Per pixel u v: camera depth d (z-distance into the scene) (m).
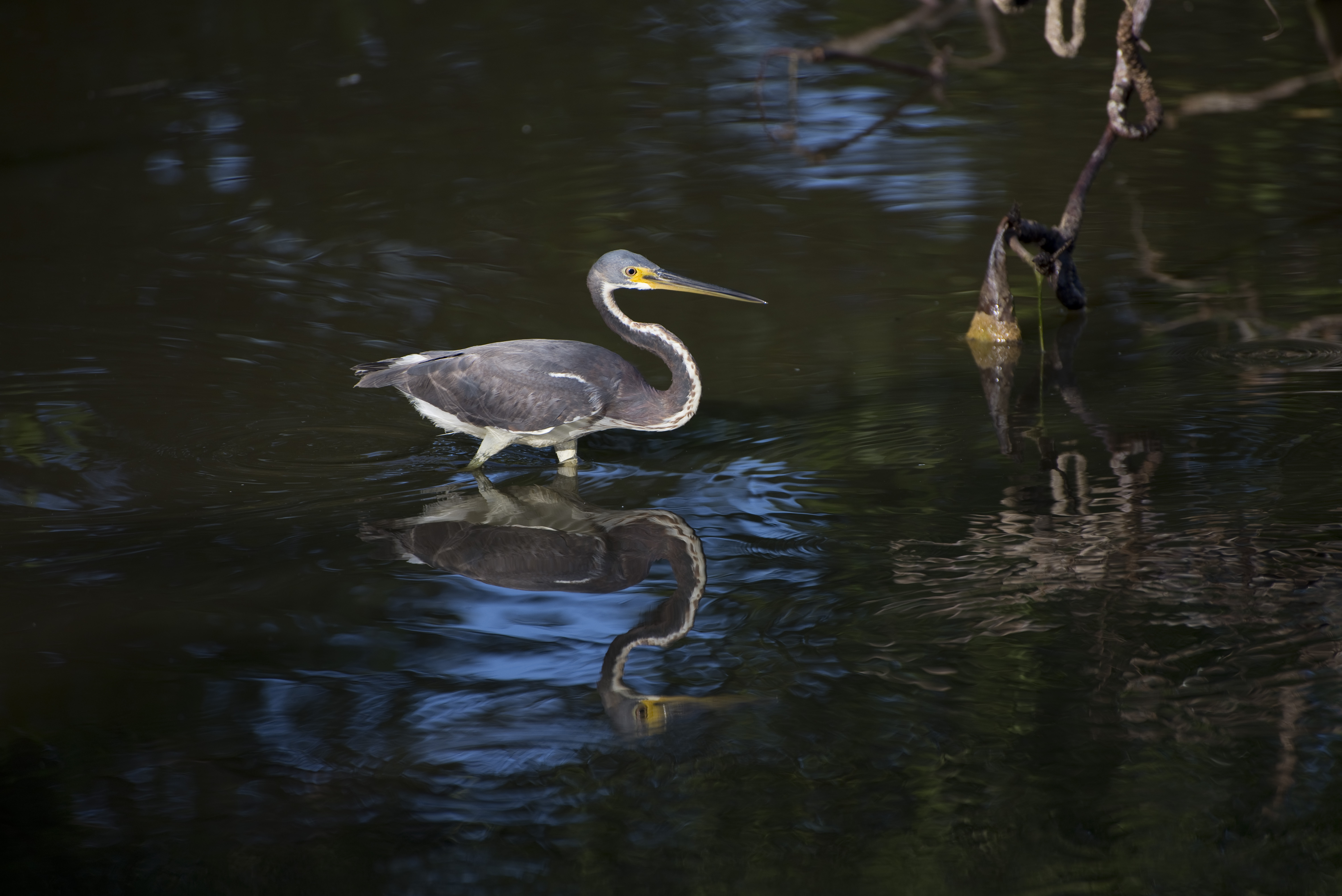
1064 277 15.38
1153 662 8.30
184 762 7.73
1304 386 12.88
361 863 6.87
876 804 7.19
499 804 7.32
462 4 33.88
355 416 13.63
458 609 9.55
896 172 20.83
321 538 10.79
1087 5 30.44
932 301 16.23
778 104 24.75
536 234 18.89
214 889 6.67
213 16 33.22
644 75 27.17
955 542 10.15
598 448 12.85
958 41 28.39
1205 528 10.05
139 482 11.99
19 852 6.96
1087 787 7.22
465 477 12.20
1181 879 6.50
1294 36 26.89
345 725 8.08
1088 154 21.12
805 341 15.20
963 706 8.01
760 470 11.92
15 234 19.23
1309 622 8.63
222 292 17.00
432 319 16.03
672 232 18.72
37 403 13.69
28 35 31.67
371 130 24.20
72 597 9.73
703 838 6.97
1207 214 18.47
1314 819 6.87
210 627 9.27
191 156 22.91
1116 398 13.04
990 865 6.66
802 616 9.18
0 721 8.13
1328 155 20.50
